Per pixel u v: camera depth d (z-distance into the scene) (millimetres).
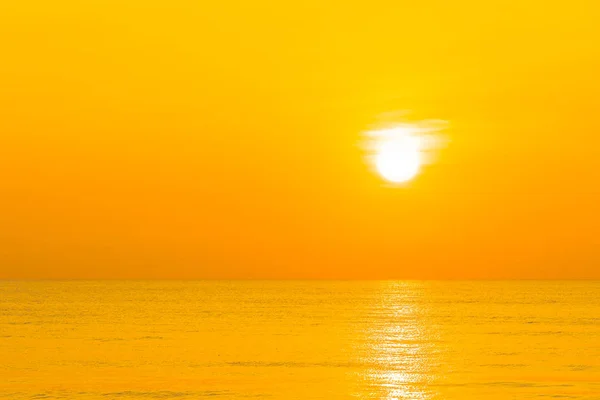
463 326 136500
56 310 192000
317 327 134250
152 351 96250
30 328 131375
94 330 127062
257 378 73875
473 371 78062
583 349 98062
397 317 164375
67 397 64125
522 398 63094
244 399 63031
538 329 129125
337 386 68938
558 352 94812
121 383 70938
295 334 120188
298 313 180875
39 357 89750
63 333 121188
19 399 63281
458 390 66688
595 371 77938
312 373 77062
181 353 93938
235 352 95125
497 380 72125
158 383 70875
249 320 153500
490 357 89688
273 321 150750
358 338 113062
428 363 84562
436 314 176000
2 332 123125
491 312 185000
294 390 67062
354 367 81312
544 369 79500
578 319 156375
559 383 70250
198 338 112938
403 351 96562
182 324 141625
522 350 97250
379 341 109000
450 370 78812
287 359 88250
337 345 103125
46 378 73750
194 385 69750
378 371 78375
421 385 69562
